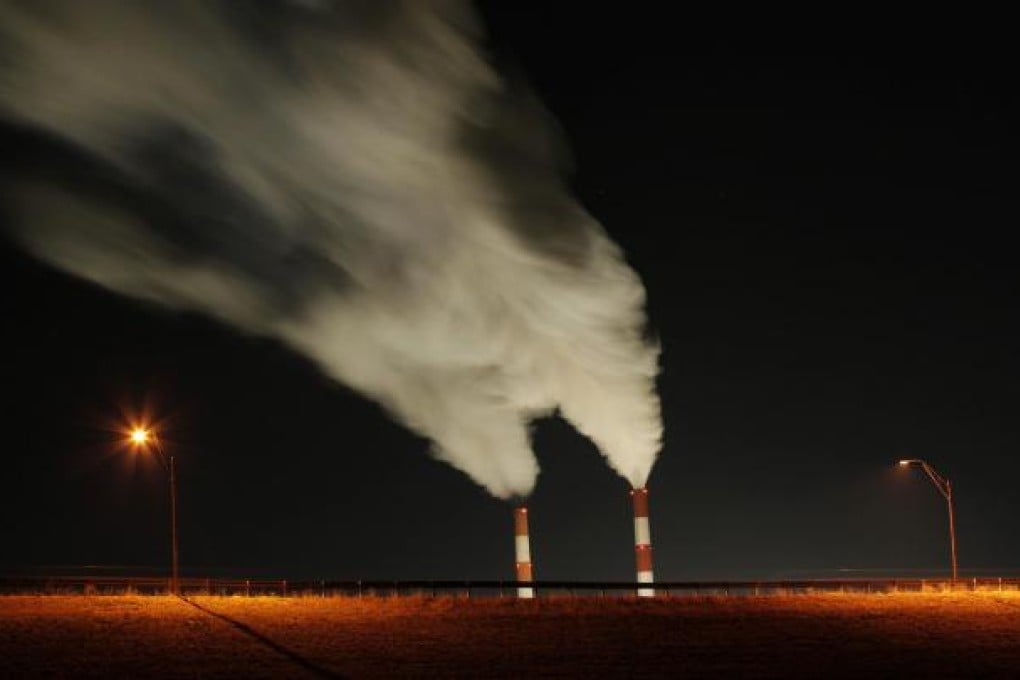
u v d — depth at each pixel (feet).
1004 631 185.68
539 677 144.36
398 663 151.84
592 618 188.65
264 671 145.89
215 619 178.40
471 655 157.69
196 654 154.51
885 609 204.23
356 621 180.65
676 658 158.10
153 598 199.62
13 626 167.94
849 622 189.78
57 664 146.72
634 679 143.84
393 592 237.66
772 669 151.64
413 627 177.27
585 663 153.58
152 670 145.18
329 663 151.33
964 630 185.78
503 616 188.85
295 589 234.79
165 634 166.09
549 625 181.78
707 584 251.19
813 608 203.82
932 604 212.23
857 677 147.64
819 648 167.73
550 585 242.17
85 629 167.53
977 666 157.89
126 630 168.04
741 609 201.46
